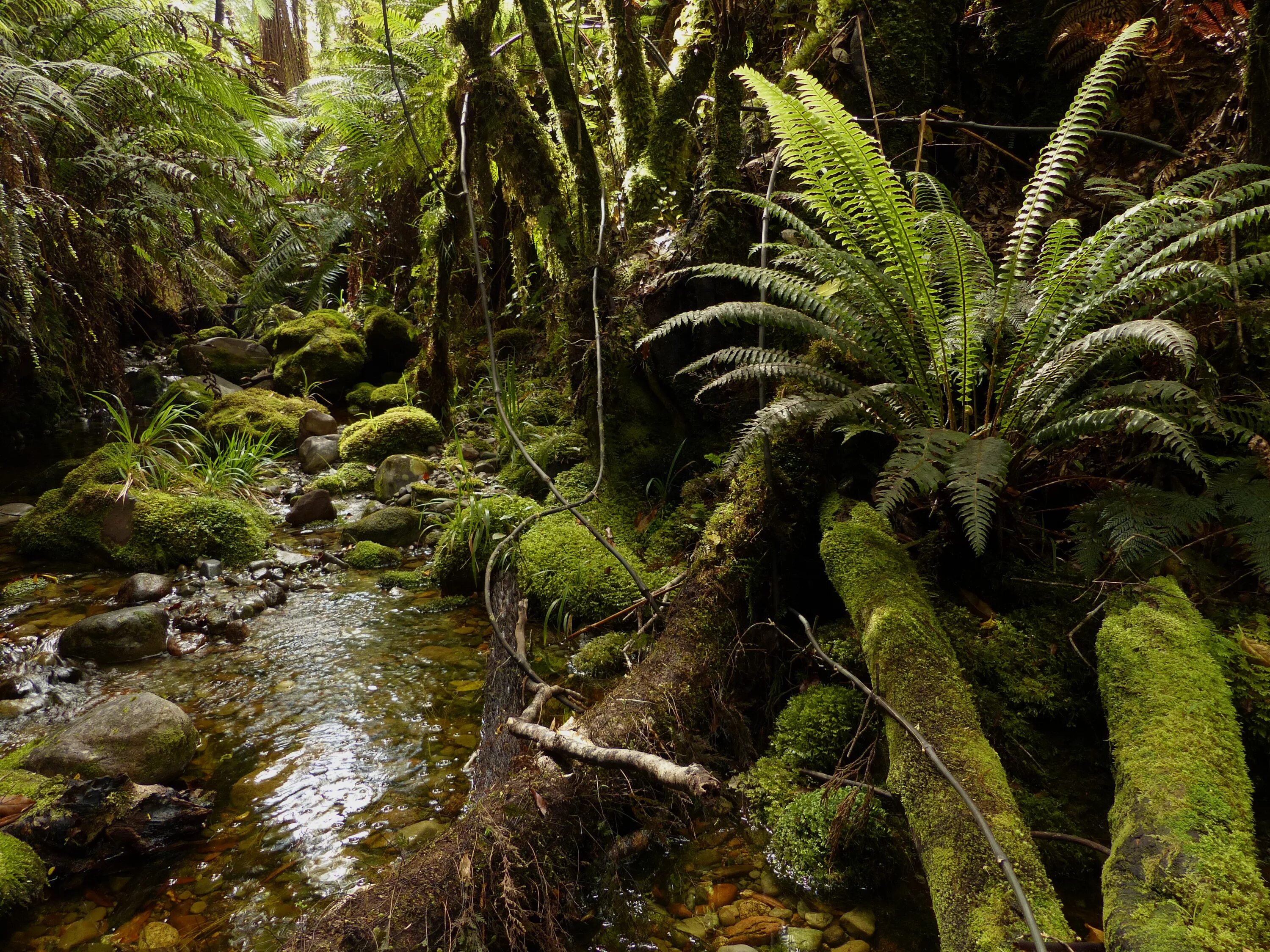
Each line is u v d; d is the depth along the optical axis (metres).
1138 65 2.98
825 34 3.50
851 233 2.15
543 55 3.28
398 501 4.03
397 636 2.82
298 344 6.03
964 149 3.46
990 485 1.90
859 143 1.92
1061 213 2.93
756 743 2.08
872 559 1.94
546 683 2.25
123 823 1.76
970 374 2.09
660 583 2.73
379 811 1.90
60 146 4.36
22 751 2.04
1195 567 2.04
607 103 4.13
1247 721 1.72
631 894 1.64
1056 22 3.38
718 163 3.15
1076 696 1.89
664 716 1.91
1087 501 2.30
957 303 2.11
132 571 3.35
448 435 4.87
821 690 2.04
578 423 3.54
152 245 4.64
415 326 6.42
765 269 2.21
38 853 1.71
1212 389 2.08
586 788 1.70
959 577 2.20
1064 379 2.00
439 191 4.83
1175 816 1.21
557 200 3.51
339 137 6.86
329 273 6.99
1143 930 1.05
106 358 4.41
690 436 3.27
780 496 2.32
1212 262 2.27
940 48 3.45
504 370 5.30
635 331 3.23
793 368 2.07
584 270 3.27
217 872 1.72
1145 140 2.65
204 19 5.39
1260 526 1.78
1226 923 1.03
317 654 2.69
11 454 4.73
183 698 2.41
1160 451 2.14
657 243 3.42
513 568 3.03
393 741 2.19
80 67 4.11
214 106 5.19
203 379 5.73
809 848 1.69
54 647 2.66
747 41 3.61
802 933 1.52
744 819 1.85
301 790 1.98
